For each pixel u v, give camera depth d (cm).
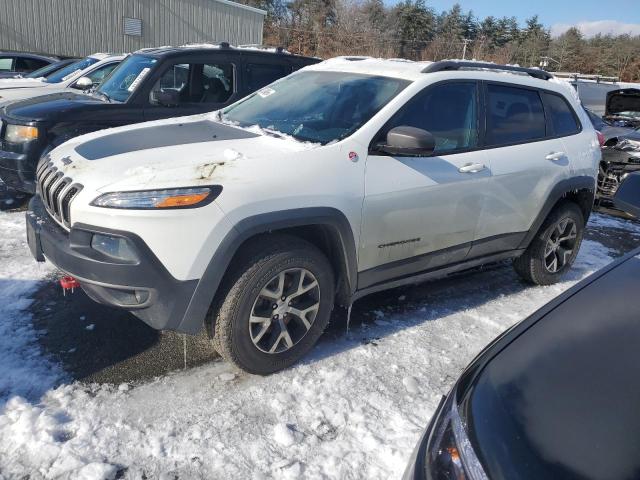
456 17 6494
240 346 286
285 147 314
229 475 234
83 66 948
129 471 232
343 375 311
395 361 331
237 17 2538
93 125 565
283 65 709
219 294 282
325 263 310
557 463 138
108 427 255
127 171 276
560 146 439
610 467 134
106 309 362
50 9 2069
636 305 197
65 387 280
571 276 507
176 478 230
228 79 669
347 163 310
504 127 404
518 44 6756
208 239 262
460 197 364
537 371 170
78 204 268
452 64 386
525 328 195
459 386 184
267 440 256
